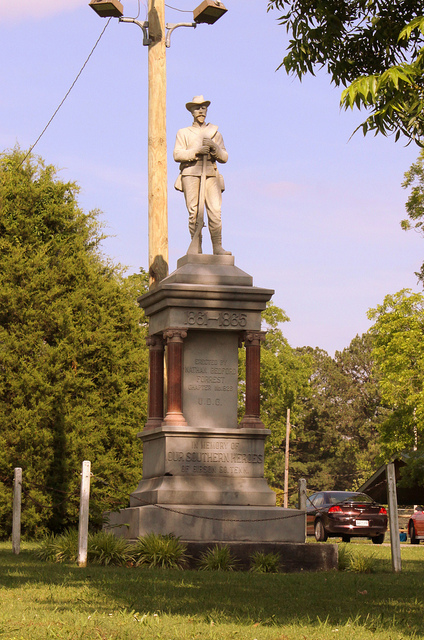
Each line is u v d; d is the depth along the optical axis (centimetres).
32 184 2902
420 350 4500
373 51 1224
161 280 1945
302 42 1210
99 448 2669
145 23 2108
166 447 1623
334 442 9706
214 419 1686
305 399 9944
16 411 2586
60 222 2953
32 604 915
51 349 2666
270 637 750
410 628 820
